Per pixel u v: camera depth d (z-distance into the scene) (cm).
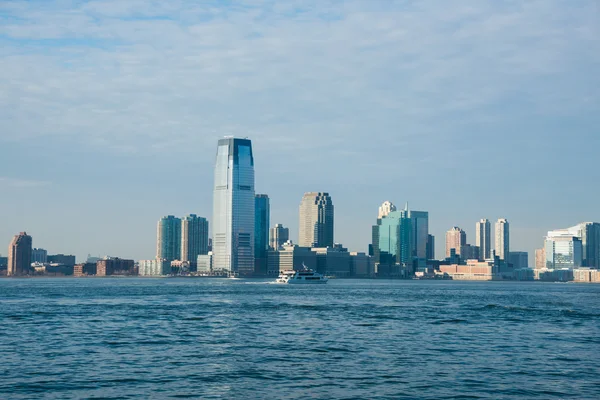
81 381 8031
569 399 7262
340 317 16888
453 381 8144
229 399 7181
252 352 10431
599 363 9525
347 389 7681
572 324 15275
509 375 8556
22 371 8669
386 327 14338
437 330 13762
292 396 7331
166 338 12150
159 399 7162
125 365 9156
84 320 15625
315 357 9950
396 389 7688
